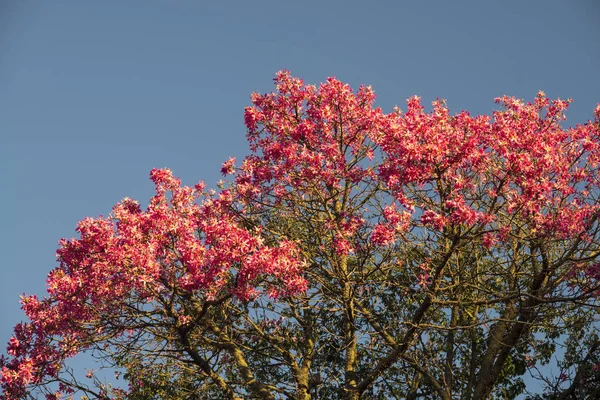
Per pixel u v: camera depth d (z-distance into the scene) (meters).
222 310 15.58
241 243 13.35
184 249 13.81
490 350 15.72
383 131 14.49
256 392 15.23
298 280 13.78
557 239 14.12
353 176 15.29
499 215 14.32
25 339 15.23
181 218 14.64
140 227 14.45
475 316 16.47
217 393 16.28
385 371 16.59
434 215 12.70
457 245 13.31
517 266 14.90
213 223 13.83
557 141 14.88
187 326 14.48
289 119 16.12
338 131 15.76
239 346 16.47
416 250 14.84
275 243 15.70
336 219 15.25
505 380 16.89
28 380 14.49
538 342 16.75
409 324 14.28
